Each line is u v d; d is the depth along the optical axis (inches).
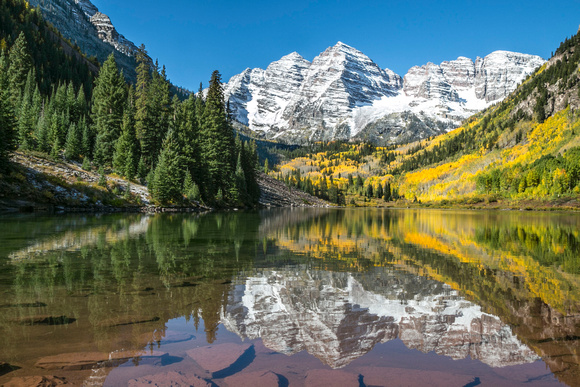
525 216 2263.8
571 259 519.2
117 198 1888.5
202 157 2603.3
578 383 148.0
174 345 184.7
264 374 149.6
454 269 430.3
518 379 150.8
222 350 178.7
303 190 7076.8
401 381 145.6
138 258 464.4
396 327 221.9
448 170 7367.1
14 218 1125.7
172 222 1173.1
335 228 1093.1
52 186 1691.7
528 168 4928.6
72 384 136.9
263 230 951.0
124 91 2596.0
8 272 364.5
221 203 2687.0
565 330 217.8
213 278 354.9
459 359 173.3
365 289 322.7
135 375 146.3
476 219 1836.9
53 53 5246.1
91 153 2417.6
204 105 3093.0
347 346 189.5
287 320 232.1
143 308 249.3
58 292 288.5
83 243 598.2
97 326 210.2
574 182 4055.1
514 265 462.9
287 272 394.6
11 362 158.6
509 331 217.0
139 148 2454.5
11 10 5733.3
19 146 1991.9
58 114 2568.9
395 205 6692.9
